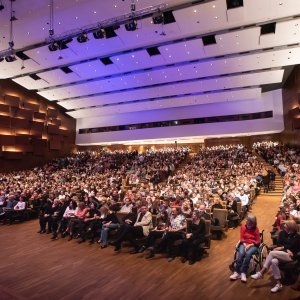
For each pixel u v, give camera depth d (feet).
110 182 51.08
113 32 48.11
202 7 40.06
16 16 41.47
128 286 15.01
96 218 24.49
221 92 68.13
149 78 64.03
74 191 39.01
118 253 20.81
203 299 13.46
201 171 56.44
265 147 70.13
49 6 39.37
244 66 56.08
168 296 13.80
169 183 48.49
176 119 79.92
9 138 67.56
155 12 39.24
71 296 13.89
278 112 69.51
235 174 51.60
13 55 40.55
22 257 20.16
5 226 31.71
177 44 50.34
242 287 14.75
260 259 16.52
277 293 13.99
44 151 77.87
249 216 16.85
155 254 20.45
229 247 21.95
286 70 59.93
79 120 93.04
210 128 76.23
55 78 66.85
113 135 87.71
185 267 17.76
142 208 22.67
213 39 49.60
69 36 45.06
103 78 66.64
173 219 21.71
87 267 17.94
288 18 41.91
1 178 56.85
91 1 38.73
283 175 51.88
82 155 84.99
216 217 24.81
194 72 59.82
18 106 71.05
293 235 15.51
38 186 45.83
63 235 25.89
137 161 72.49
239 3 39.24
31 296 13.92
